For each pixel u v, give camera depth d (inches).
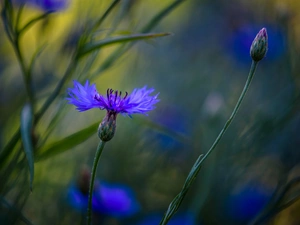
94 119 33.3
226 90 38.5
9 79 30.8
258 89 35.9
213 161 24.2
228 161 26.5
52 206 25.0
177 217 26.2
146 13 33.8
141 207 26.2
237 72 38.9
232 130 28.4
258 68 36.6
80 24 23.8
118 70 37.6
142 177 29.4
